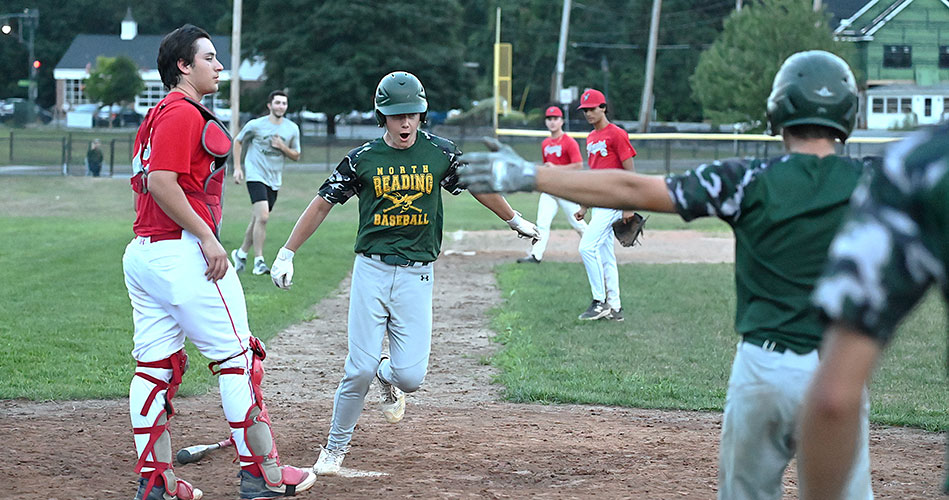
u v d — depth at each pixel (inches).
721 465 188.2
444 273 806.5
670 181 171.6
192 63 265.6
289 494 273.0
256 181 727.7
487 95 3954.2
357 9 2989.7
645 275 775.7
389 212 289.1
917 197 106.1
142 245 260.7
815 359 173.0
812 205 171.5
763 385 175.8
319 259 840.9
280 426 359.6
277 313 594.6
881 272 107.1
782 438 179.9
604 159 572.7
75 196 1560.0
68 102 4306.1
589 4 4330.7
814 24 2342.5
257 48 3112.7
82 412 374.9
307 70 3024.1
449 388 430.3
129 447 324.8
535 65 4323.3
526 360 477.7
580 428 360.8
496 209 305.3
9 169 2096.5
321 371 461.7
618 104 4178.2
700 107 4197.8
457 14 3240.7
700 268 824.3
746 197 173.9
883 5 3206.2
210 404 392.2
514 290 693.3
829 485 122.2
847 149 1739.7
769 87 2322.8
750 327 178.1
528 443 337.7
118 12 4815.5
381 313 295.9
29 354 467.2
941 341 529.3
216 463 311.3
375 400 406.0
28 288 654.5
